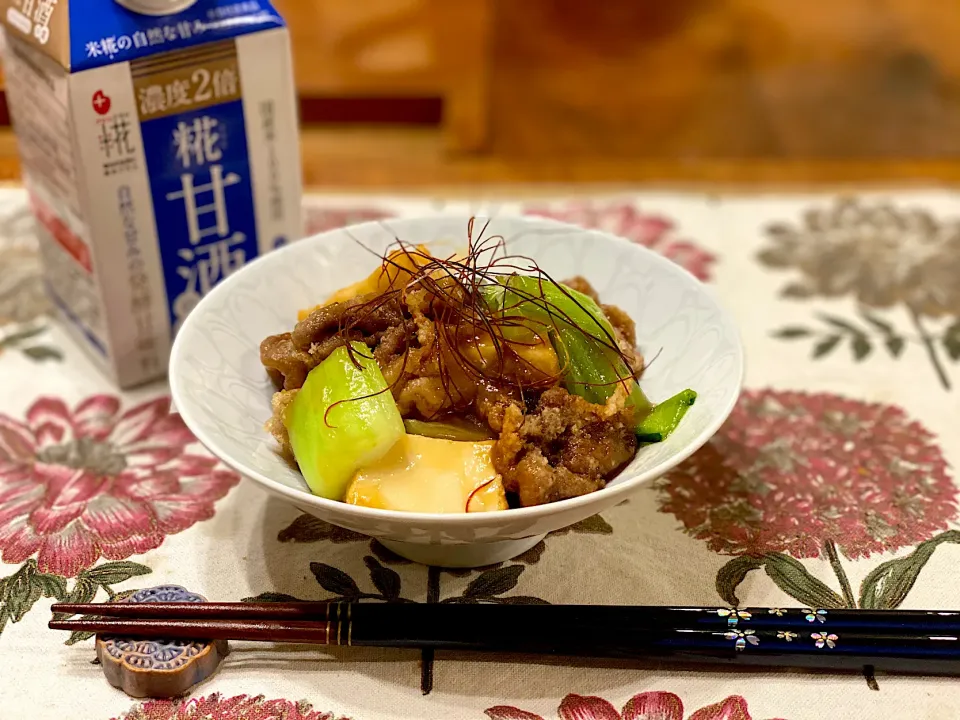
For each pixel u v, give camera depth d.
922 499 0.27
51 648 0.23
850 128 0.51
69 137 0.27
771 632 0.22
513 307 0.25
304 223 0.37
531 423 0.23
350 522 0.21
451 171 0.43
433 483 0.22
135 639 0.22
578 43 0.60
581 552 0.26
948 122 0.52
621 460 0.24
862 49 0.60
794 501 0.27
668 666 0.22
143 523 0.26
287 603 0.22
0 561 0.25
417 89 0.47
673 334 0.27
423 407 0.24
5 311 0.35
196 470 0.28
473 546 0.24
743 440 0.30
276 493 0.21
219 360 0.26
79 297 0.32
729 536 0.26
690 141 0.50
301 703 0.21
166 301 0.31
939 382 0.32
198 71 0.28
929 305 0.36
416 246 0.28
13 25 0.28
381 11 0.52
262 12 0.29
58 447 0.29
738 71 0.57
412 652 0.23
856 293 0.36
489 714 0.21
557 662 0.22
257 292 0.28
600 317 0.26
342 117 0.48
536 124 0.50
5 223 0.39
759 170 0.45
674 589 0.24
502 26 0.61
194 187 0.30
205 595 0.24
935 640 0.22
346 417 0.22
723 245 0.39
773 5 0.65
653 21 0.62
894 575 0.25
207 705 0.21
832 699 0.22
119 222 0.29
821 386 0.32
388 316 0.26
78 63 0.26
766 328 0.35
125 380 0.31
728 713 0.21
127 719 0.21
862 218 0.41
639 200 0.42
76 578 0.24
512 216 0.30
